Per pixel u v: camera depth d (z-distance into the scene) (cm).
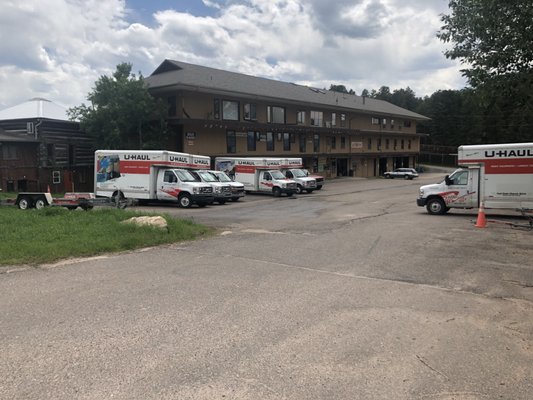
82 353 458
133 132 3394
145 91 3303
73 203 2084
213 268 870
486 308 634
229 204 2664
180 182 2447
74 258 960
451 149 9375
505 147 1834
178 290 702
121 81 3209
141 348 472
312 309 614
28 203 2192
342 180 5353
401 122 6975
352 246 1139
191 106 3647
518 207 1834
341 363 444
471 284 766
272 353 465
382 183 4912
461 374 425
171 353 461
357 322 564
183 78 3684
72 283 742
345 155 5744
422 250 1085
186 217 1903
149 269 855
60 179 3462
